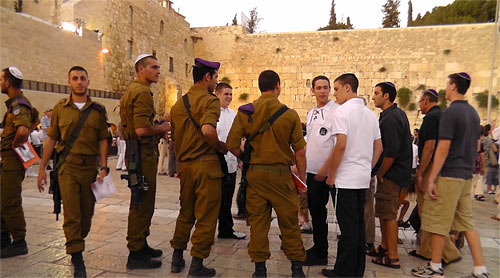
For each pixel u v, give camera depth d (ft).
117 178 31.22
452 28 67.00
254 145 10.16
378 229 16.80
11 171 11.66
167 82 75.25
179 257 10.90
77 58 50.42
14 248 11.93
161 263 11.45
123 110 10.96
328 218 18.85
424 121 12.44
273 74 10.43
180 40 82.74
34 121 12.34
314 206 12.09
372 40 75.20
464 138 10.23
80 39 51.06
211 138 9.96
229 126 15.42
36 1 51.70
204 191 10.34
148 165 11.07
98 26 57.62
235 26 84.12
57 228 15.14
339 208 10.56
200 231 10.36
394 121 11.60
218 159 10.72
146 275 10.60
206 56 86.63
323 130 12.41
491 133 21.43
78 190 10.40
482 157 24.79
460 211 10.73
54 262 11.44
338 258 10.64
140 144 11.02
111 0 60.39
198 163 10.42
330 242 14.49
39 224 15.72
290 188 10.10
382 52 74.54
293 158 10.40
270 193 10.01
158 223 16.66
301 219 17.76
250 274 10.91
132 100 10.64
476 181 24.97
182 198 10.92
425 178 12.60
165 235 14.74
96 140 10.94
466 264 12.35
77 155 10.37
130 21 65.67
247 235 15.26
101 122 11.05
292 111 10.16
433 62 70.33
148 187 11.07
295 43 80.12
